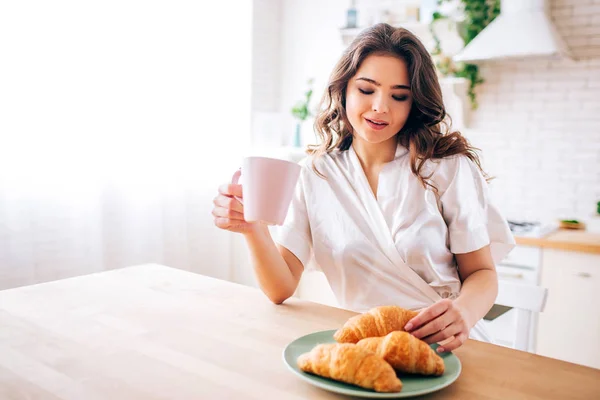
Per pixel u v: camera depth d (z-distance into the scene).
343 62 1.18
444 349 0.83
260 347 0.87
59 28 2.16
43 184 2.15
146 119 2.57
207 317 1.02
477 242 1.17
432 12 2.98
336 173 1.29
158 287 1.22
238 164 3.23
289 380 0.75
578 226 2.77
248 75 3.26
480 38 2.68
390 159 1.27
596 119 2.76
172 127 2.74
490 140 3.02
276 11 3.67
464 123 2.99
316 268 1.35
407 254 1.18
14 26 2.01
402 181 1.23
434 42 3.11
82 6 2.24
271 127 3.44
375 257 1.21
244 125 3.27
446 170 1.22
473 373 0.79
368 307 1.23
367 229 1.23
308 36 3.61
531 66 2.88
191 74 2.85
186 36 2.80
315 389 0.72
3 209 2.03
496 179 3.03
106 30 2.35
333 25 3.50
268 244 1.10
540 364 0.83
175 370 0.78
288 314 1.04
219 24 3.03
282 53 3.72
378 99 1.11
